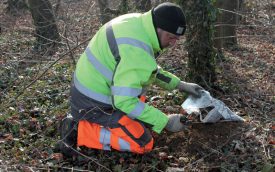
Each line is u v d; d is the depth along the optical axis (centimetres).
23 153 333
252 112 379
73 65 526
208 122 356
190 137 344
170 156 322
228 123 358
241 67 540
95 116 320
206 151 327
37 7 704
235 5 640
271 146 330
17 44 733
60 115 391
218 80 446
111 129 316
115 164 319
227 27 654
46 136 363
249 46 674
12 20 891
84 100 318
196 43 392
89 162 315
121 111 313
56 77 495
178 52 537
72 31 643
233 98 410
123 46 289
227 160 313
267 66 546
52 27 691
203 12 382
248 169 303
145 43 291
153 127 308
